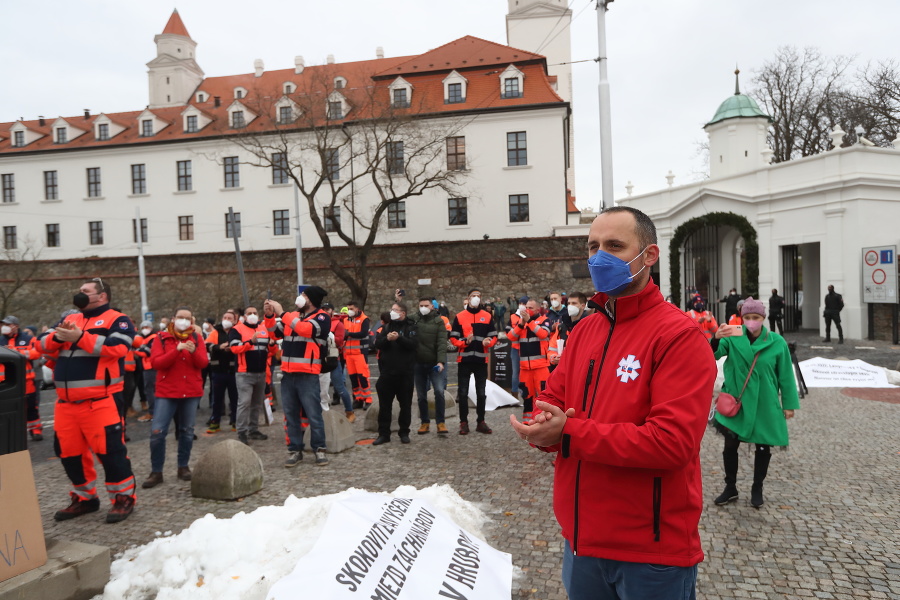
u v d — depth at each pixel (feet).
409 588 10.04
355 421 33.24
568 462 7.06
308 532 13.16
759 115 85.25
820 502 17.66
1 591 11.03
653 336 6.59
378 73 138.72
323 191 124.88
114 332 17.38
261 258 121.49
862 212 63.16
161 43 189.26
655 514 6.48
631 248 6.83
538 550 14.61
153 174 133.39
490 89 123.85
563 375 7.88
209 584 11.95
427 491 16.69
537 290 109.50
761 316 17.03
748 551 14.38
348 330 37.91
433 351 28.22
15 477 11.69
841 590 12.42
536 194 118.01
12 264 128.26
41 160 138.62
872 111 106.22
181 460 22.13
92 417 17.24
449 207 121.60
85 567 12.35
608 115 47.19
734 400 17.13
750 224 74.74
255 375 28.07
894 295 59.57
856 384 36.91
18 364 11.79
